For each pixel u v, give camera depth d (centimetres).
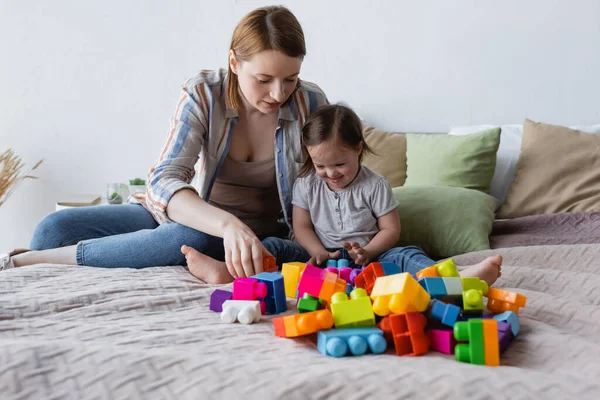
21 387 75
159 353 83
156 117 265
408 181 218
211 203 172
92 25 261
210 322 106
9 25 261
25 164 267
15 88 264
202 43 262
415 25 254
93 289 118
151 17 261
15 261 147
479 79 254
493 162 216
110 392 75
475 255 155
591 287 120
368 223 160
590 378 79
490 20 251
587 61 249
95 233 163
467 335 87
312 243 159
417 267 139
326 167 152
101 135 266
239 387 75
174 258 147
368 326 96
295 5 256
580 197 205
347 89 259
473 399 73
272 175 168
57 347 83
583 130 230
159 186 148
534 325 100
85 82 264
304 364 83
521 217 205
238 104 159
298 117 165
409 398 73
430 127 258
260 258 125
